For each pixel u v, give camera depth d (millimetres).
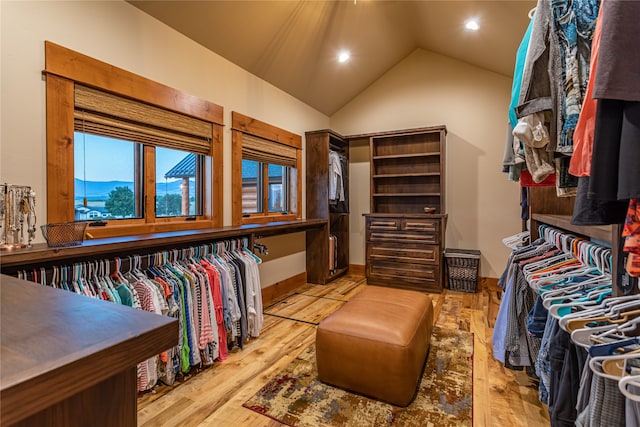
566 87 1017
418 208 4297
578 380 1047
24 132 1612
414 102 4281
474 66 3967
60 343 444
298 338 2467
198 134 2598
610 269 1146
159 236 1977
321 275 4109
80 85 1839
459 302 3383
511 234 3834
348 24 3176
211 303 2025
